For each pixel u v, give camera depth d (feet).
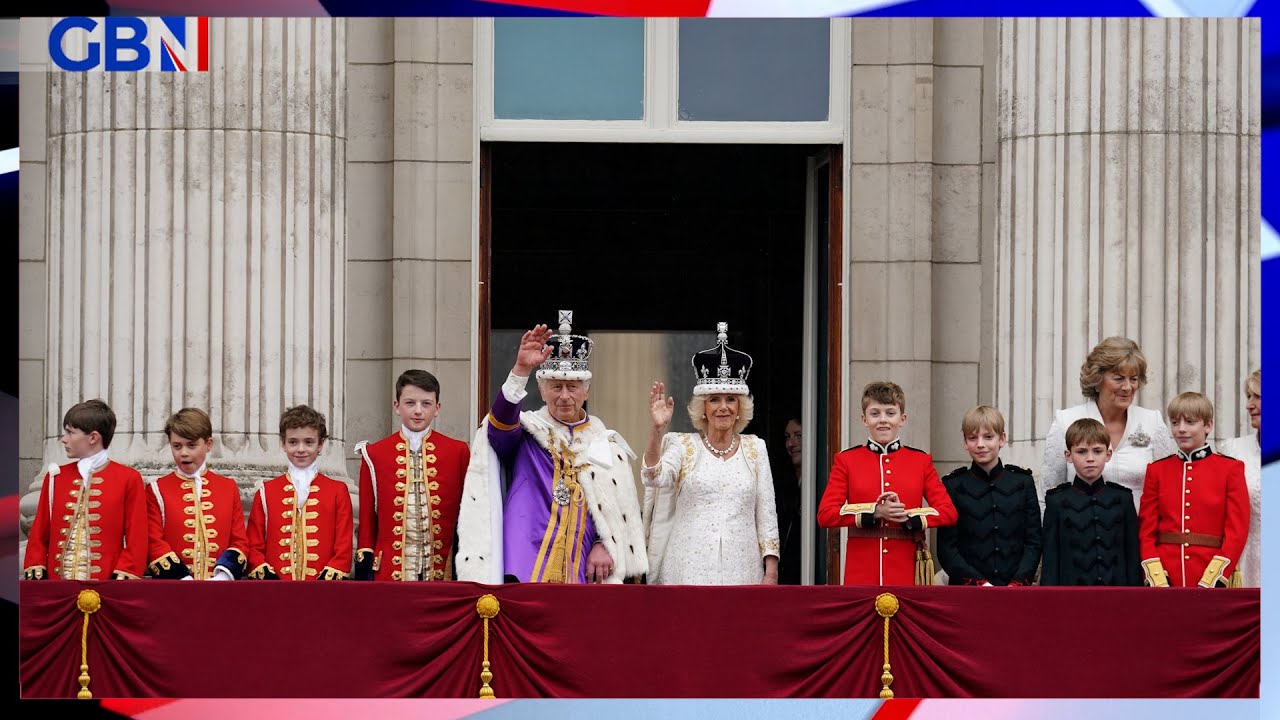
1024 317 125.39
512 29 128.88
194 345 123.13
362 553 107.65
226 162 124.26
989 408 107.04
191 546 108.06
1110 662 97.04
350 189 126.72
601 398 177.68
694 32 129.70
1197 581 104.47
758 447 107.86
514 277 178.40
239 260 123.95
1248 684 97.45
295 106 125.39
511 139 127.95
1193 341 123.44
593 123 128.67
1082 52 125.29
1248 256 124.16
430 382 108.17
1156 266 123.85
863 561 105.60
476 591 97.09
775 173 162.50
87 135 124.57
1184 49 124.98
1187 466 106.22
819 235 135.33
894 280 126.00
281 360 123.75
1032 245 125.39
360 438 125.70
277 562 108.17
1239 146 124.67
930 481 106.42
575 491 103.35
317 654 96.63
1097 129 124.77
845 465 107.04
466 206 126.21
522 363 101.14
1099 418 111.96
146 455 122.01
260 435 123.03
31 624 96.94
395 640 96.68
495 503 102.12
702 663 96.68
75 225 124.36
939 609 97.30
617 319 177.88
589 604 96.94
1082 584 103.91
